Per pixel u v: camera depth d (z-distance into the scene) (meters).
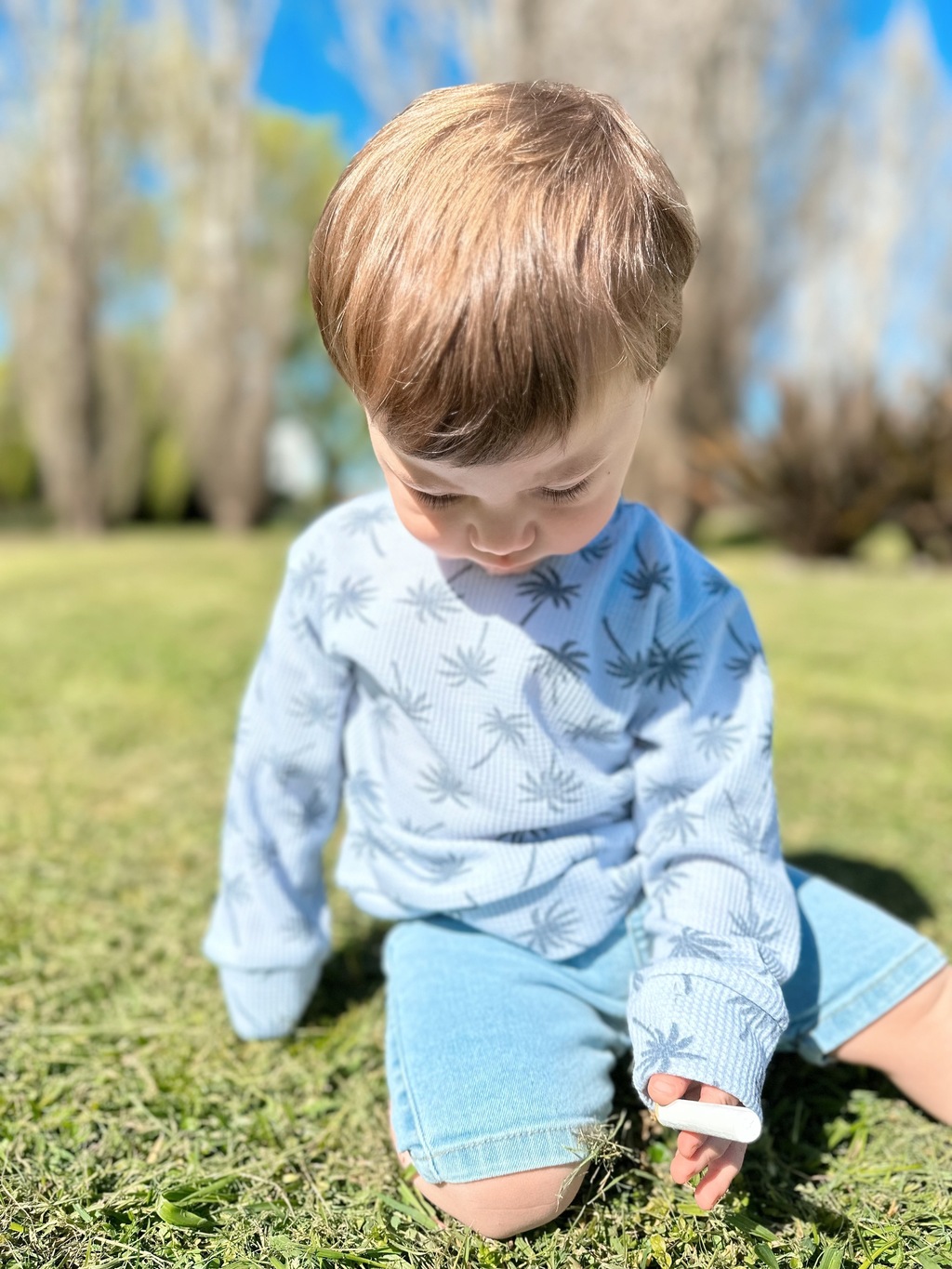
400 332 0.64
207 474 10.96
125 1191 0.85
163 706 2.41
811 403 6.57
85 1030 1.06
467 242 0.64
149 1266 0.77
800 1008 0.94
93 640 3.24
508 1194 0.78
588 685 0.90
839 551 6.63
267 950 1.04
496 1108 0.80
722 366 7.21
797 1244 0.79
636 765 0.93
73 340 9.89
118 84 9.70
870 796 1.79
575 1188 0.81
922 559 6.47
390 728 0.95
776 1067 1.03
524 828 0.91
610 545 0.91
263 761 1.03
